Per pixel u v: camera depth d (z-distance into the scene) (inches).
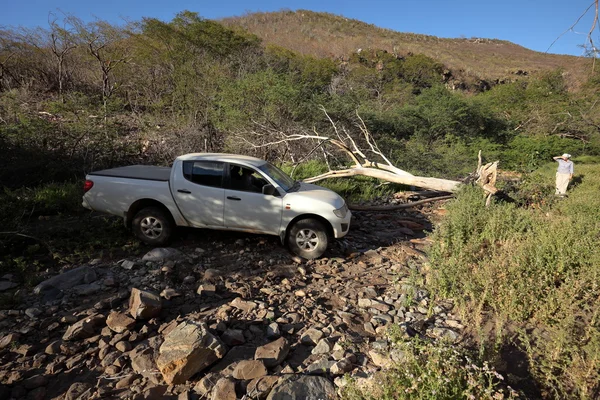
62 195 303.6
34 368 134.6
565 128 853.8
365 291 201.9
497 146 687.7
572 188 456.4
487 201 329.4
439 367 121.8
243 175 239.1
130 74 681.6
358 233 303.6
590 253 199.9
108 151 408.8
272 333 156.9
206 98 541.3
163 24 812.6
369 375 133.0
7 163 347.6
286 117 520.4
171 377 127.8
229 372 134.6
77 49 701.3
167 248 231.8
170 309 174.9
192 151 461.4
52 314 164.9
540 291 172.2
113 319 155.9
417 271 223.8
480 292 180.5
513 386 131.6
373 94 963.3
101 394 122.3
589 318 162.2
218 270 215.3
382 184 433.1
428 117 670.5
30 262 209.6
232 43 927.0
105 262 215.8
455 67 2068.2
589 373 125.8
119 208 240.8
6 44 649.6
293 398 120.8
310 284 210.8
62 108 468.4
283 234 240.2
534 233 238.4
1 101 477.7
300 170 439.8
